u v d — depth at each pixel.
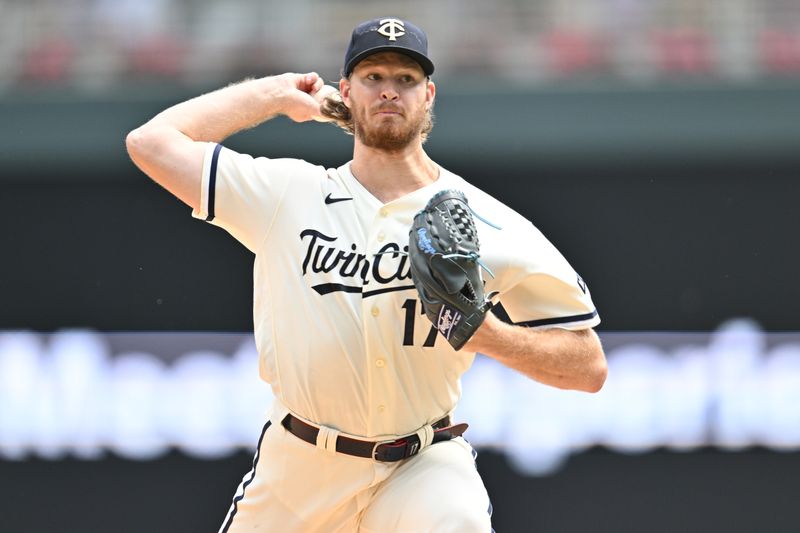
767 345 25.05
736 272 30.31
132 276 29.64
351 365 11.70
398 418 11.95
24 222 29.95
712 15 37.12
